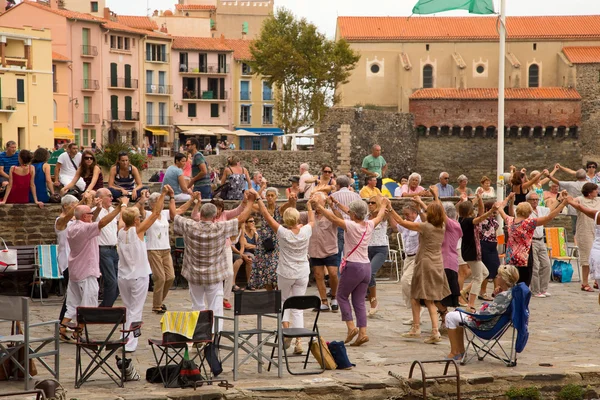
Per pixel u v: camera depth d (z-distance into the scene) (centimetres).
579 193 2461
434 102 10062
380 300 2028
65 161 2170
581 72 10275
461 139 10244
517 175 2170
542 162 10300
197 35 11350
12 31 7500
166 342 1232
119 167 2122
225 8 13312
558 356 1468
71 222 1524
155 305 1803
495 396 1320
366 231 1488
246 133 10569
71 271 1505
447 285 1549
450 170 10225
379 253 1817
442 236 1543
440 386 1296
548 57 10606
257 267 1839
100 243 1606
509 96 10106
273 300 1295
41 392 1110
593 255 1695
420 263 1545
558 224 2989
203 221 1406
